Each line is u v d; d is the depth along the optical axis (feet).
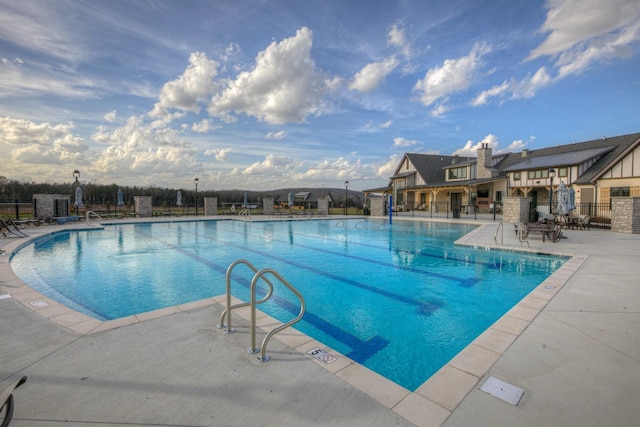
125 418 6.84
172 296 20.58
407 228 63.36
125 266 28.84
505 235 45.55
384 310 17.85
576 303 15.20
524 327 12.34
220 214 96.89
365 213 102.73
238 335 11.32
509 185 95.61
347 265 29.50
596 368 9.27
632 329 12.14
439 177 125.39
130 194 127.44
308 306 18.45
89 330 11.61
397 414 7.11
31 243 37.65
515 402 7.60
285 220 77.77
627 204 47.21
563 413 7.21
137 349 10.16
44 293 21.11
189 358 9.60
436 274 25.91
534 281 23.71
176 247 39.37
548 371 9.09
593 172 76.13
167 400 7.52
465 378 8.71
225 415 7.00
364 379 8.54
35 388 7.95
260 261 31.32
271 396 7.72
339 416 7.00
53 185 120.26
